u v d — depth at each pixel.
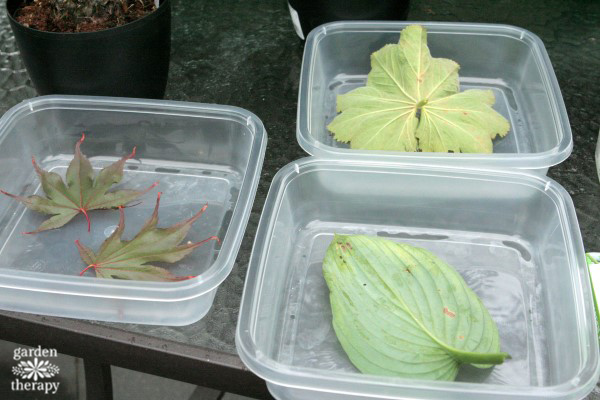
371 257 0.37
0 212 0.41
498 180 0.39
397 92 0.45
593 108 0.45
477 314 0.35
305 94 0.42
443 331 0.34
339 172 0.39
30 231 0.40
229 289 0.36
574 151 0.42
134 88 0.42
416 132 0.43
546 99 0.43
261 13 0.53
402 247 0.37
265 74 0.48
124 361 0.35
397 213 0.41
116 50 0.40
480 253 0.39
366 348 0.34
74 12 0.40
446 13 0.51
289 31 0.51
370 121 0.43
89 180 0.41
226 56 0.49
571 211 0.36
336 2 0.46
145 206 0.42
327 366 0.34
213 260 0.38
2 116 0.43
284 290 0.38
